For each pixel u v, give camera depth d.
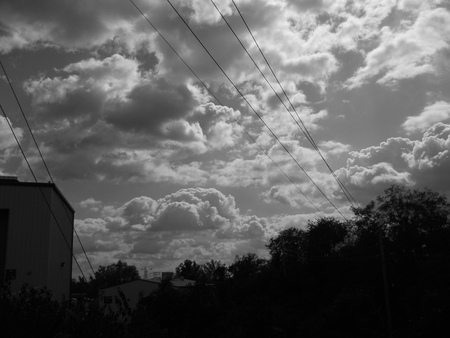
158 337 11.77
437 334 27.34
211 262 104.69
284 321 56.72
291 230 91.00
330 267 76.94
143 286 48.03
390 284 58.88
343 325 38.78
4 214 24.94
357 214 66.25
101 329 10.04
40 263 24.44
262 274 83.62
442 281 53.00
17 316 9.04
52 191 25.52
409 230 65.25
